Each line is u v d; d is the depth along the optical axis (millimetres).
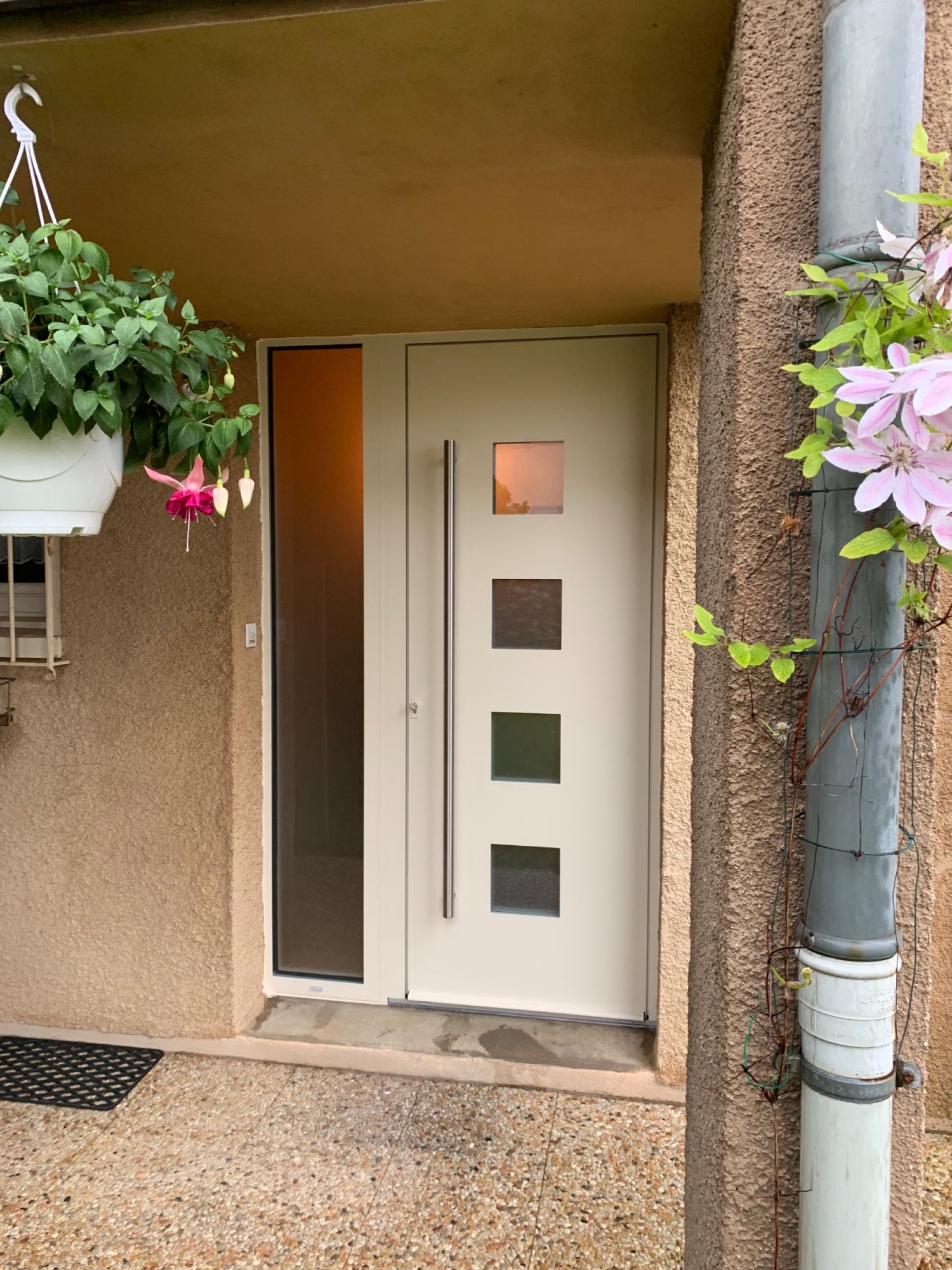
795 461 1084
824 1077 1049
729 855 1126
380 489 2715
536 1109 2396
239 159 1527
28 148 1266
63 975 2705
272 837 2844
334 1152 2215
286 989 2865
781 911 1115
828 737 1036
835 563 1024
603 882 2666
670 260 2031
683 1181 2119
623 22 1138
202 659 2576
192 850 2619
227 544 2547
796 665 1093
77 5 1173
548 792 2682
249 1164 2168
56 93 1312
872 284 985
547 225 1828
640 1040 2604
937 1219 1985
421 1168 2160
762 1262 1144
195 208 1734
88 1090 2471
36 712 2652
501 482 2658
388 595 2730
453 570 2648
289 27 1148
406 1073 2541
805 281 1072
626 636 2613
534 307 2406
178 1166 2156
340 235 1872
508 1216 2000
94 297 1181
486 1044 2592
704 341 1361
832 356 1001
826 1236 1053
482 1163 2182
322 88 1297
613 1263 1868
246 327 2611
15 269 1144
